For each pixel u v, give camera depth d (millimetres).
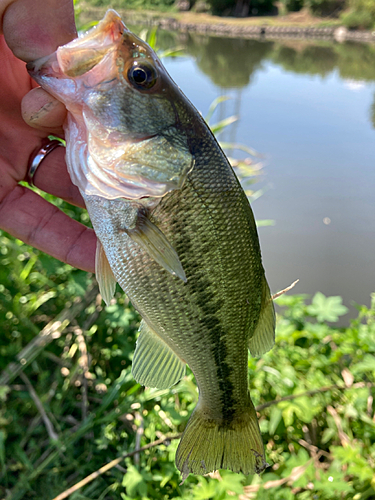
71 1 136
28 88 166
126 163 136
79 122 138
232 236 149
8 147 170
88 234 180
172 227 142
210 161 145
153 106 136
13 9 128
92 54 130
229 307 153
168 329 153
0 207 177
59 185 179
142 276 146
